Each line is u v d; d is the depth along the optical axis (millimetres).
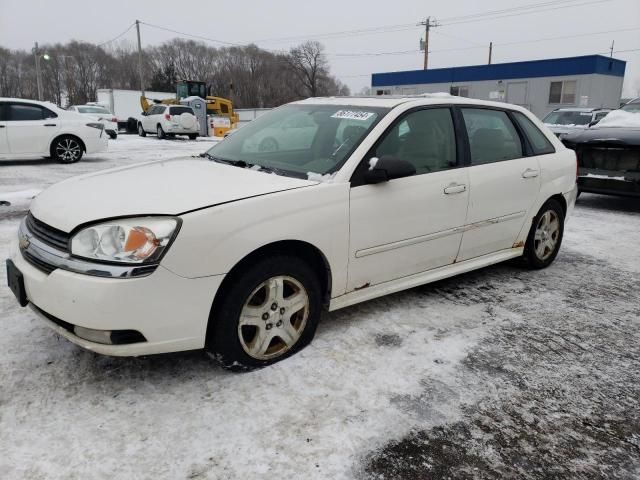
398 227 3352
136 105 38156
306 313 3039
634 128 7371
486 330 3486
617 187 7055
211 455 2240
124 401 2576
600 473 2230
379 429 2441
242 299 2705
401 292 4102
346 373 2887
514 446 2371
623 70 32875
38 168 10961
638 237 6125
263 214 2705
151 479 2100
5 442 2266
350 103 3795
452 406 2635
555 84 31953
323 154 3326
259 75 78125
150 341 2475
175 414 2492
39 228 2721
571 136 7629
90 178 3234
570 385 2867
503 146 4203
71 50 78500
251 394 2668
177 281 2459
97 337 2441
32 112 11344
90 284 2357
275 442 2330
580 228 6531
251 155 3695
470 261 4039
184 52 78812
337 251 3059
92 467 2148
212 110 31062
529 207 4363
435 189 3533
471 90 35781
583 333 3506
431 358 3084
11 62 78125
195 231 2480
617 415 2621
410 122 3527
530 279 4539
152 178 3084
